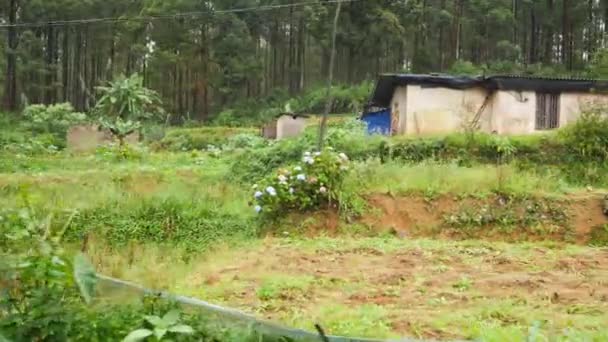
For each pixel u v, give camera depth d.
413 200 12.08
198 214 12.77
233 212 12.94
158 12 54.03
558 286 7.68
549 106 20.06
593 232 11.23
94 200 13.23
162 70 56.91
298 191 12.09
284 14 58.97
